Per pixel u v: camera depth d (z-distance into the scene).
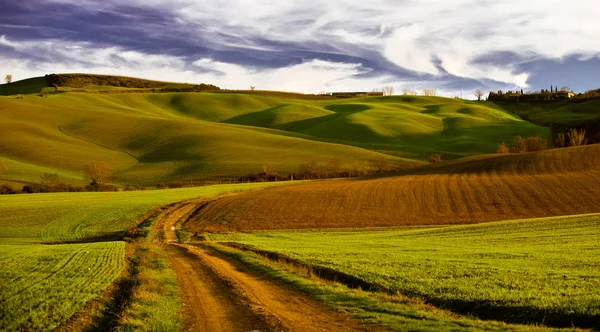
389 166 103.19
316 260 23.55
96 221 49.59
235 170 103.75
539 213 48.19
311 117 197.25
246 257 27.05
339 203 56.66
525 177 62.59
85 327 13.54
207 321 13.80
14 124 145.50
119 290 18.14
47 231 45.34
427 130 171.25
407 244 30.36
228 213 53.81
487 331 11.78
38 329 13.29
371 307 14.53
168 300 16.38
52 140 135.38
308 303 15.55
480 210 50.69
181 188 79.31
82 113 167.00
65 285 18.52
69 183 94.31
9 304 15.77
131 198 64.56
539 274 17.66
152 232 44.34
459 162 81.06
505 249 25.55
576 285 15.57
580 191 54.09
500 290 15.32
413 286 16.64
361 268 20.41
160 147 132.50
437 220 47.94
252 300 16.16
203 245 36.28
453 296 15.09
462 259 22.33
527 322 12.83
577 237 28.98
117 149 133.38
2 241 40.94
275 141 134.88
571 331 11.68
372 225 47.22
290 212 53.38
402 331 12.04
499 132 162.50
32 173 100.12
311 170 101.56
